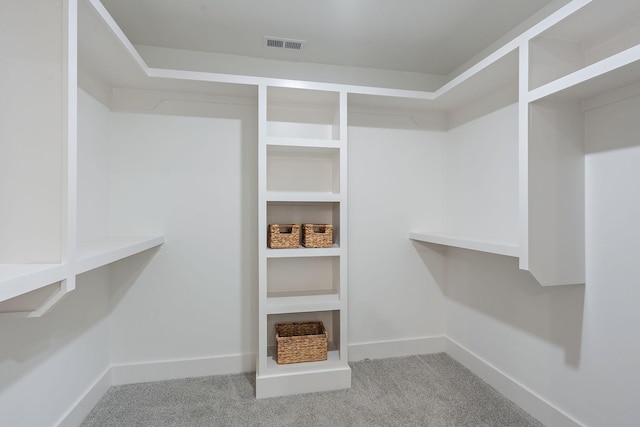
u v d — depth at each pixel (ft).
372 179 8.43
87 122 6.12
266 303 6.79
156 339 7.34
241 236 7.77
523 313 6.30
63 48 3.54
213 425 5.70
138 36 7.04
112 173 7.13
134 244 5.60
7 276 2.75
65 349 5.40
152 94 7.29
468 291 7.93
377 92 7.33
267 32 6.91
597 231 4.97
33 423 4.62
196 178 7.54
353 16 6.36
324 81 8.33
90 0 4.01
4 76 3.49
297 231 7.32
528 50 4.92
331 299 7.31
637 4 4.13
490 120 7.15
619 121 4.65
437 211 8.81
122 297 7.17
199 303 7.55
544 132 4.98
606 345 4.83
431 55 7.92
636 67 3.78
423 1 5.90
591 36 4.94
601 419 4.88
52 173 3.51
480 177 7.46
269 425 5.70
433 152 8.77
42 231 3.50
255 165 7.82
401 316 8.63
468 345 7.91
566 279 5.06
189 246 7.50
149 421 5.81
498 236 6.91
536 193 4.94
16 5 3.51
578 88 4.50
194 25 6.64
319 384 6.84
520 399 6.27
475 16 6.36
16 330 4.32
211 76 6.63
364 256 8.39
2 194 3.48
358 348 8.32
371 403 6.38
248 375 7.57
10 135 3.48
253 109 7.80
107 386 6.86
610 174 4.78
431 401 6.45
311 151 7.71
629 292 4.55
